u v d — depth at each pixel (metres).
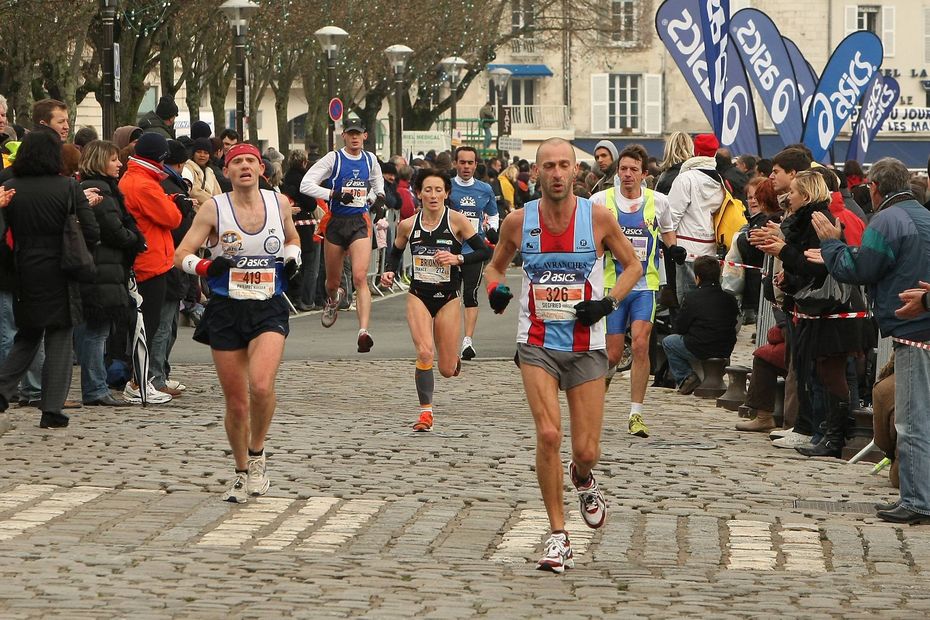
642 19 127.81
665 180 31.17
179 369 29.97
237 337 16.89
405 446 21.12
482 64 100.06
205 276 16.66
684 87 128.62
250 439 17.41
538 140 127.81
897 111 125.75
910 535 16.08
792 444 22.00
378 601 12.53
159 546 14.70
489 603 12.58
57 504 16.72
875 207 17.33
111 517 16.08
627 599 12.89
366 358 32.72
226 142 38.78
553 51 125.75
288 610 12.09
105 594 12.52
